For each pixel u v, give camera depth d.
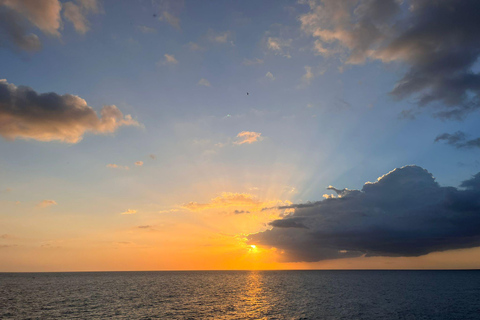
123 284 162.62
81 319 56.69
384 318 57.97
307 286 143.25
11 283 170.12
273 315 61.12
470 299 87.56
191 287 139.62
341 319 56.88
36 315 60.94
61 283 171.88
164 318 57.97
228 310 67.69
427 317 58.97
